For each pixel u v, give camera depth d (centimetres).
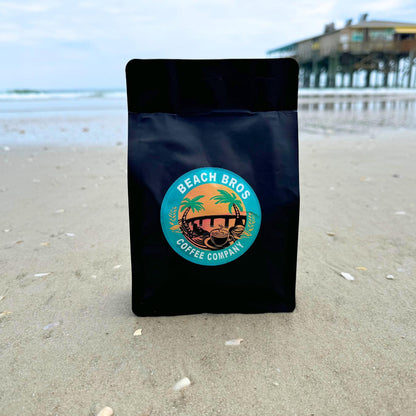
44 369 26
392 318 31
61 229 52
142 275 31
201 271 31
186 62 29
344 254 43
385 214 55
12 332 30
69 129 170
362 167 85
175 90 30
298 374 25
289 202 31
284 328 30
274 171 30
